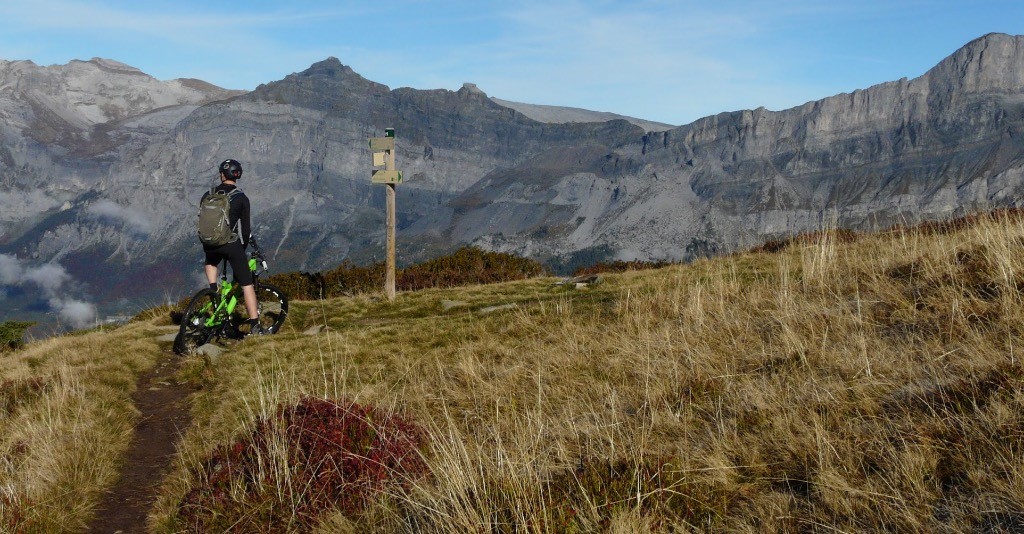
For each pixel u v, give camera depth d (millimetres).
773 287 10438
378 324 14586
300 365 10695
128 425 8562
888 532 3566
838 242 14422
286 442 6000
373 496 5359
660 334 8922
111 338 14289
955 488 3803
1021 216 9453
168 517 5684
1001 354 5145
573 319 11492
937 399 4828
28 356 13086
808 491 4223
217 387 10133
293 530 5188
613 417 5824
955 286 7180
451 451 5414
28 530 5523
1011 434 4012
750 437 5141
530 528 4195
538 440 5668
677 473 4691
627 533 3957
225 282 12859
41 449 7039
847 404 5184
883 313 7270
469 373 8930
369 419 6336
